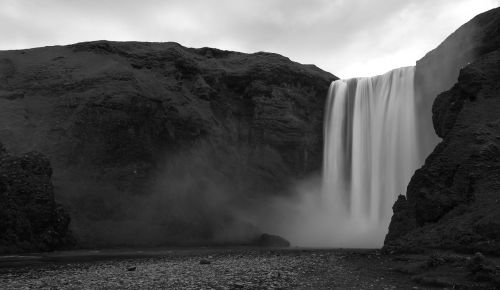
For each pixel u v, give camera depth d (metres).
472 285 19.97
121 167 64.19
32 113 68.25
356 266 28.69
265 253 43.66
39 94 71.31
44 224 49.06
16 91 70.94
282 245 63.69
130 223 60.00
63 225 51.38
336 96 78.94
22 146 62.50
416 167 59.22
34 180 50.41
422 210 33.84
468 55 47.72
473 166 32.22
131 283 23.50
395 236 36.88
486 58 39.59
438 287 20.55
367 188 68.62
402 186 61.53
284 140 77.75
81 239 54.53
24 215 47.69
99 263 34.41
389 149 65.19
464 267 22.72
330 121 79.25
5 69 74.44
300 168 77.69
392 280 22.97
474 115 36.00
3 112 66.12
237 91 82.12
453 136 35.72
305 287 21.61
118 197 61.72
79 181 61.34
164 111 71.69
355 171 71.62
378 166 67.06
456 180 32.97
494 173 30.94
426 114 57.75
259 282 23.30
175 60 80.69
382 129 67.31
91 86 70.44
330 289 20.97
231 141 77.44
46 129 65.75
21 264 33.75
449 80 51.88
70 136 64.75
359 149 71.69
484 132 33.44
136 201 62.50
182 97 76.12
